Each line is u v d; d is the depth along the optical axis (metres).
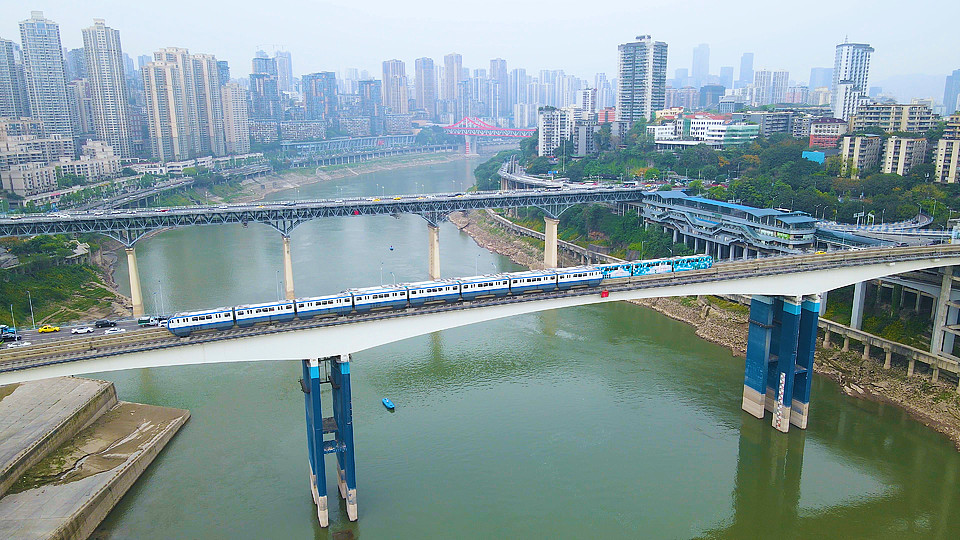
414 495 90.00
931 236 147.38
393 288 95.44
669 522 86.19
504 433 106.62
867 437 107.69
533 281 102.50
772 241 164.88
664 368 133.25
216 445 102.69
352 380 127.69
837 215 182.12
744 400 115.25
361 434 106.12
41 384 113.81
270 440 104.19
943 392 115.88
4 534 76.38
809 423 112.00
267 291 183.88
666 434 107.50
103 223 168.12
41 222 165.75
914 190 189.50
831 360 133.50
